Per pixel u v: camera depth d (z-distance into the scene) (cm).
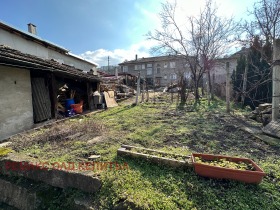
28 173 273
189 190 199
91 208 199
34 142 375
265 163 259
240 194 189
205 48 1268
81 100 888
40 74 587
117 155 289
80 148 336
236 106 805
